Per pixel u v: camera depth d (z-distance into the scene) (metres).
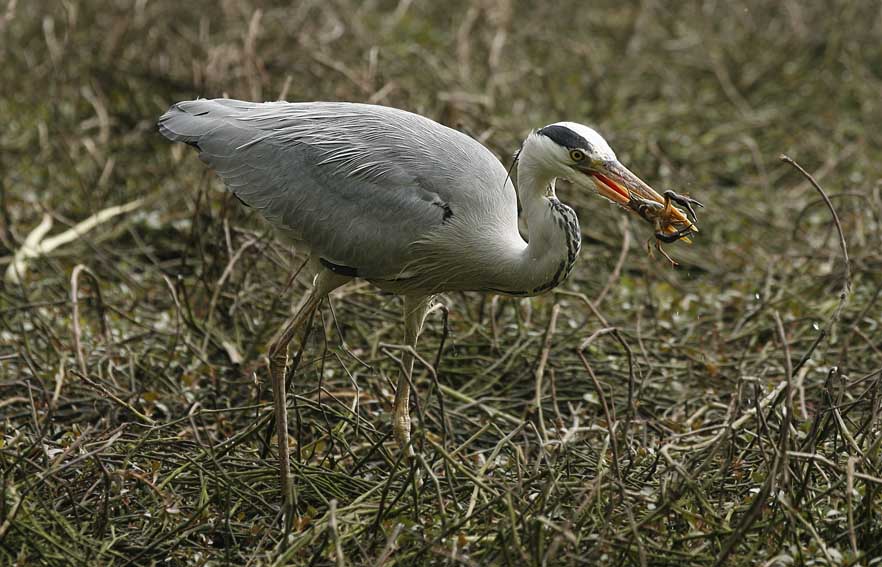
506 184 10.26
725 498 9.12
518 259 9.94
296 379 11.87
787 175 18.02
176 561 8.73
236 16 20.52
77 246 14.81
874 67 21.97
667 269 15.06
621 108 20.27
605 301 13.59
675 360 12.42
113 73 18.77
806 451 8.87
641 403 11.55
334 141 10.19
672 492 8.49
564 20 23.38
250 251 13.43
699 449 9.49
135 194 16.25
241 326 12.98
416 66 19.75
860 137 18.53
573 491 8.92
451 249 9.95
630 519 7.85
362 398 11.43
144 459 9.89
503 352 12.52
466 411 11.58
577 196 15.71
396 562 8.26
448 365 12.34
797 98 20.98
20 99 18.91
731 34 22.83
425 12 23.56
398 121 10.33
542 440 9.75
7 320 12.80
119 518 9.00
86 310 13.39
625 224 13.20
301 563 8.43
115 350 12.23
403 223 9.90
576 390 11.91
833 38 21.30
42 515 8.73
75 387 11.29
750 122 19.30
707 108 20.31
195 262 14.35
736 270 14.96
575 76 20.84
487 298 13.41
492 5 21.59
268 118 10.56
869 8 22.81
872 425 9.49
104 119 17.34
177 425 10.77
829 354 12.40
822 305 13.25
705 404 11.41
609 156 9.54
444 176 9.95
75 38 19.45
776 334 12.36
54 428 10.70
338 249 10.08
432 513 8.98
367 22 22.78
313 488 9.39
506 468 9.94
